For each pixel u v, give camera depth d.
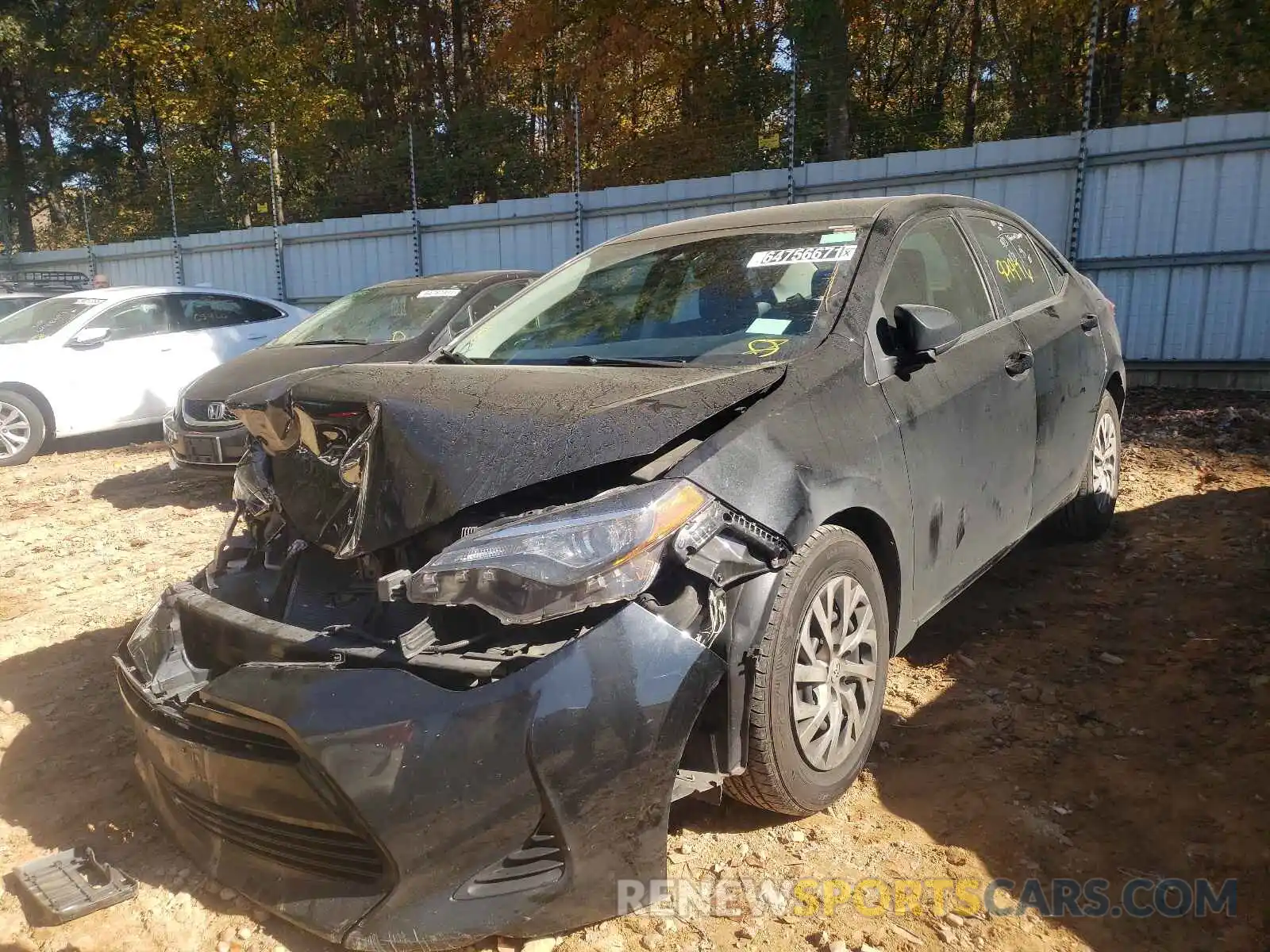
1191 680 3.48
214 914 2.50
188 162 22.62
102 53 22.70
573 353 3.43
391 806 2.13
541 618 2.13
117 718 3.67
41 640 4.50
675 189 11.31
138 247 17.19
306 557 2.81
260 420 2.88
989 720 3.30
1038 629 4.03
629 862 2.22
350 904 2.24
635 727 2.19
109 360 9.64
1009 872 2.52
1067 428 4.30
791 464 2.58
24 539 6.48
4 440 9.20
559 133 16.95
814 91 11.98
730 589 2.43
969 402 3.41
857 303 3.17
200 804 2.54
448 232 13.26
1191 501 5.61
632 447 2.37
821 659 2.65
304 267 14.96
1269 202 8.41
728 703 2.39
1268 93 10.51
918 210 3.74
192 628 2.77
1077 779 2.92
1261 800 2.73
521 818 2.14
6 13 22.09
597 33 16.45
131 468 8.82
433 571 2.22
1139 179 8.89
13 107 25.66
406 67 23.61
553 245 12.33
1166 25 11.30
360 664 2.30
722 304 3.37
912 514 3.04
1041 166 9.27
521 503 2.44
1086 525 4.84
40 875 2.66
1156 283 8.98
